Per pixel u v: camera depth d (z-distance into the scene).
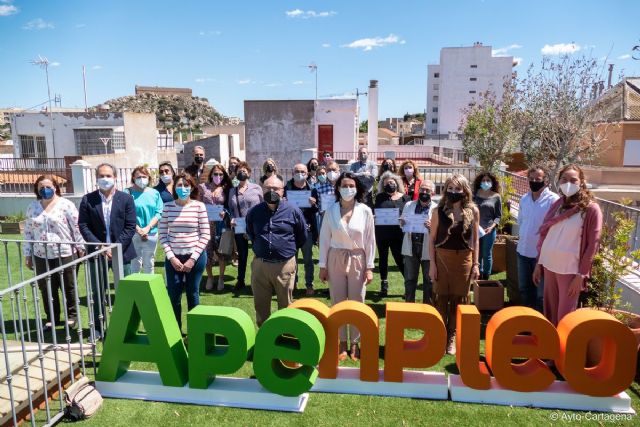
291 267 4.71
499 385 4.02
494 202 6.62
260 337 3.89
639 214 5.56
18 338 5.18
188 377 4.16
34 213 5.36
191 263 4.92
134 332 4.30
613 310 4.79
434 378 4.17
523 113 16.84
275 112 21.95
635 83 19.94
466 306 4.10
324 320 4.08
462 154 20.53
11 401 3.36
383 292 6.60
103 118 25.39
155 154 27.69
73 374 4.20
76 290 4.14
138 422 3.76
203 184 7.05
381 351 4.94
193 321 3.99
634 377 4.04
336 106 24.02
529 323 3.81
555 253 4.38
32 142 25.67
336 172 7.12
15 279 7.70
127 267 5.38
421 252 5.55
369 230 4.58
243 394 4.01
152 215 6.09
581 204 4.21
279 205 4.67
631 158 18.25
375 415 3.80
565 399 3.90
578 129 15.45
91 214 5.15
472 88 54.22
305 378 3.86
